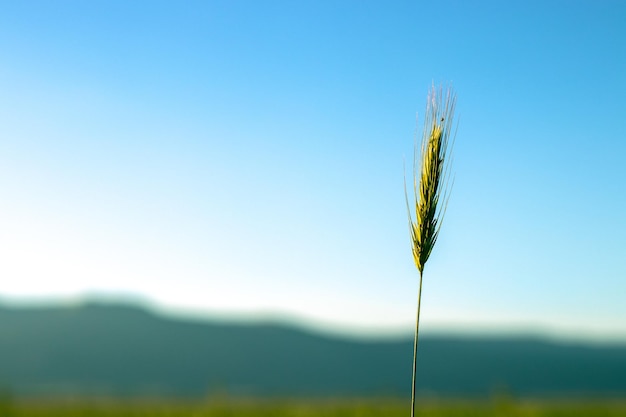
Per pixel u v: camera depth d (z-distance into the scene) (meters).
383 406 44.69
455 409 45.69
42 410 45.88
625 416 49.78
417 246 4.94
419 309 4.72
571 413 47.75
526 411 42.94
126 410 50.16
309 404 54.47
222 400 47.94
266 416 45.22
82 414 47.28
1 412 42.41
